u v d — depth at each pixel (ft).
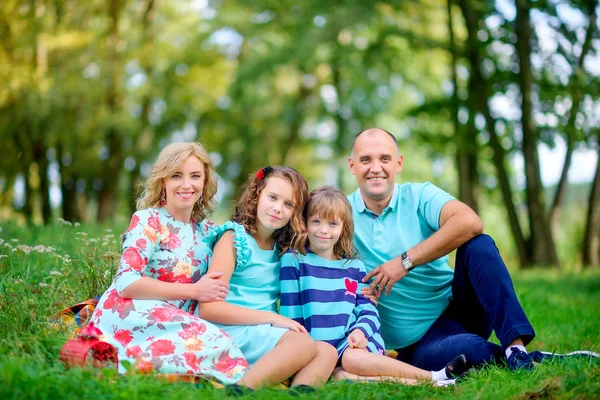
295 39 51.62
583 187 56.39
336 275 12.40
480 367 11.36
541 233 44.86
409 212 13.28
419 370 11.20
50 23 50.37
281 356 10.43
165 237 11.76
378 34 48.14
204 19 60.18
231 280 12.01
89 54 54.29
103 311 11.04
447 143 46.96
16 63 50.19
